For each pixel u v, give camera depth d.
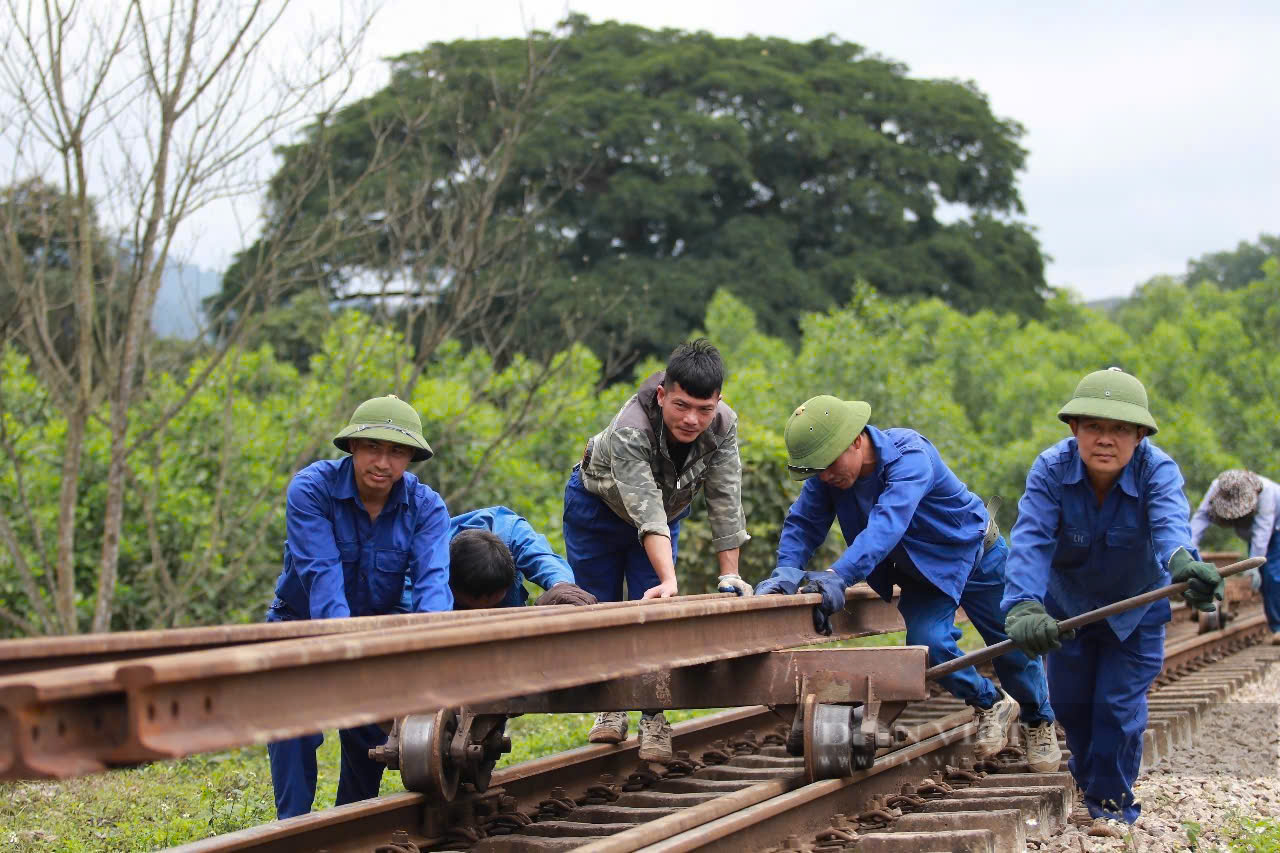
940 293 41.56
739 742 6.86
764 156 41.97
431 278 12.95
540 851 4.62
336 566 5.05
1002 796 5.50
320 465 5.21
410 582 5.59
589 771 6.00
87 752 2.52
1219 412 26.09
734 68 42.66
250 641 3.70
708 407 5.45
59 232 10.30
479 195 12.50
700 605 4.48
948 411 21.09
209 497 11.36
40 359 9.36
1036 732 6.15
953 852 4.47
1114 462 4.92
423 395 13.12
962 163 45.38
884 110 45.38
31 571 10.71
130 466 10.95
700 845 4.25
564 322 14.20
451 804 5.01
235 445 11.65
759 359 25.66
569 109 36.50
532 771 5.51
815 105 42.91
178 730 2.57
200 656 2.64
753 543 12.80
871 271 40.16
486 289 13.27
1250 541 11.16
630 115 38.28
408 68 14.34
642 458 5.70
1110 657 5.36
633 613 4.11
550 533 12.21
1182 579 4.70
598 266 36.81
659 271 36.31
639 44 43.81
